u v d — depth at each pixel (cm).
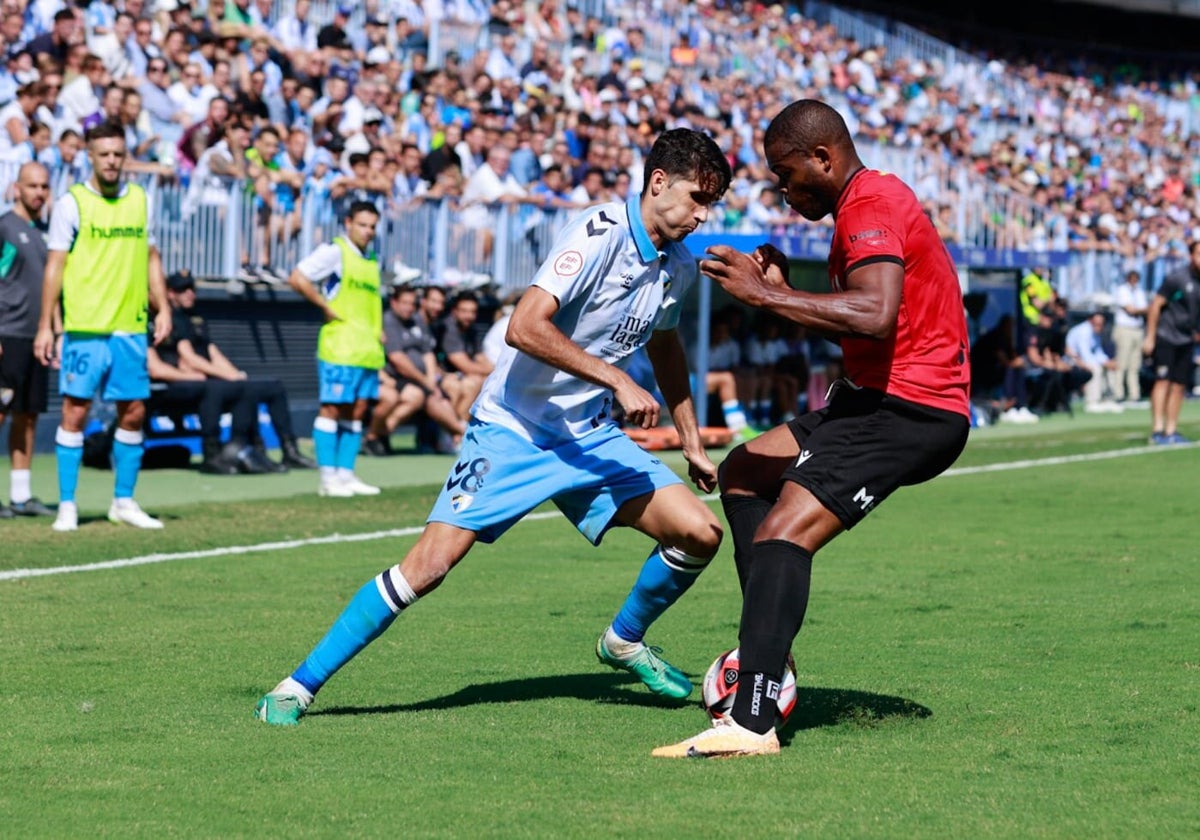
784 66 6925
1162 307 3853
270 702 1113
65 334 2147
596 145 4778
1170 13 9681
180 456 3197
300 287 2606
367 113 4222
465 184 4184
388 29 4819
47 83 3388
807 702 1190
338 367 2633
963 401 1034
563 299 1058
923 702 1193
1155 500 2706
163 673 1287
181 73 3862
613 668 1293
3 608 1586
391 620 1121
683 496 1138
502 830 843
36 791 923
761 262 1067
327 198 3725
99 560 1914
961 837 834
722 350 3953
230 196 3506
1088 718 1134
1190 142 9606
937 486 2927
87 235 2122
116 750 1024
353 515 2409
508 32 5222
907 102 7469
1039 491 2847
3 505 2344
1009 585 1794
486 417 1128
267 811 881
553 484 1124
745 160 5759
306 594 1697
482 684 1265
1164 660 1363
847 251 1010
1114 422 4772
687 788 934
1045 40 9962
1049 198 7031
